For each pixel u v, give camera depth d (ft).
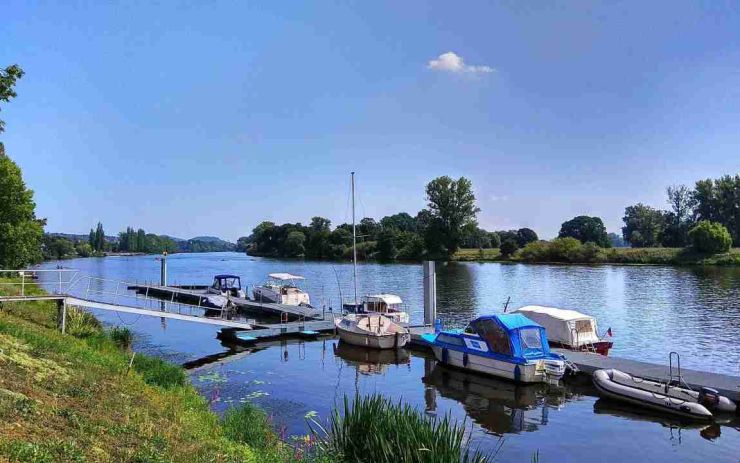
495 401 68.28
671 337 107.76
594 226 485.97
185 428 37.09
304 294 163.02
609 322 125.59
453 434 35.65
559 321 92.27
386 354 96.43
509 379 76.38
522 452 51.01
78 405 33.96
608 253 335.06
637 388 65.26
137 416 35.65
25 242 174.09
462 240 390.01
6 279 139.13
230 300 145.59
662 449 51.83
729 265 288.10
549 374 73.82
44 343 49.52
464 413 63.46
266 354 95.76
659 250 323.57
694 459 49.47
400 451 34.32
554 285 211.20
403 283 226.99
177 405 45.03
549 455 50.42
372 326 104.47
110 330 90.17
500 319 80.02
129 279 270.26
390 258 401.90
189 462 29.22
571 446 52.65
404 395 71.05
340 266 350.43
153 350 97.04
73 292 194.49
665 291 182.09
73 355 49.70
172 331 117.80
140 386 47.14
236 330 108.78
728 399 60.23
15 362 39.34
